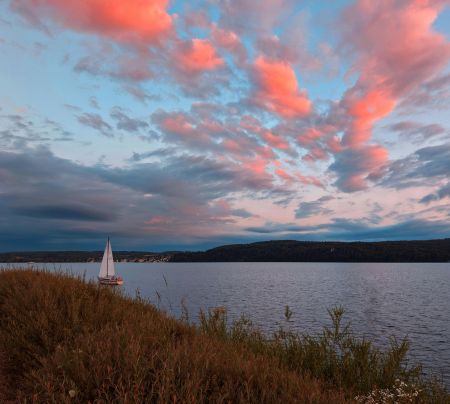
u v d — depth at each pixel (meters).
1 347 5.62
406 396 5.52
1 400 4.18
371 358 6.97
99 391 3.86
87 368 4.49
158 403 3.69
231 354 5.48
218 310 8.77
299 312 42.38
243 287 84.50
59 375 4.37
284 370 5.49
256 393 4.21
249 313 40.62
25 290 7.73
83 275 9.78
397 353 6.89
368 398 5.36
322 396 4.45
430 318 40.12
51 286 8.17
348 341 7.22
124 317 6.86
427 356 23.39
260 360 5.59
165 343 5.54
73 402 3.90
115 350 4.74
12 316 6.62
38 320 6.14
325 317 38.44
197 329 7.53
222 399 3.83
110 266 79.88
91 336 5.36
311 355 6.99
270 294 66.88
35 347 5.47
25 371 4.98
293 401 4.06
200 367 4.53
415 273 163.38
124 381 4.19
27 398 4.17
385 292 72.69
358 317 40.00
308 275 148.88
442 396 6.13
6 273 9.65
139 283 99.44
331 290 77.00
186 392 3.90
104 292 8.66
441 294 68.56
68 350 5.13
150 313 7.89
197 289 77.69
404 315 42.25
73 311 6.54
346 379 6.32
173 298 56.88
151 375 4.33
